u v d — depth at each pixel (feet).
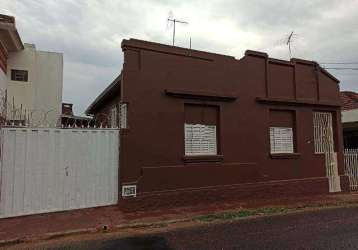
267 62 44.83
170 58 37.40
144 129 35.40
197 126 39.04
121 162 34.30
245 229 28.09
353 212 36.11
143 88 35.63
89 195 33.19
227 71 41.22
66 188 32.17
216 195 38.75
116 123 47.91
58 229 26.86
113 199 34.19
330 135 50.98
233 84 41.52
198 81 38.93
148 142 35.50
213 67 40.19
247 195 41.06
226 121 40.57
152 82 36.14
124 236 26.00
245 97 42.42
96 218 30.37
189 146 38.32
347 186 51.08
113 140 34.58
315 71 49.85
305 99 47.67
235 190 40.16
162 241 24.54
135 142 34.91
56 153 31.89
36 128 31.12
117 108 47.60
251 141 42.34
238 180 40.65
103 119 50.37
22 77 56.29
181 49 38.06
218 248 22.53
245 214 33.96
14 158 30.01
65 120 59.47
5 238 24.48
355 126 65.98
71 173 32.45
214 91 39.91
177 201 36.27
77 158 32.78
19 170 30.17
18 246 23.58
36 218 29.94
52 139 31.78
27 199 30.40
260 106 43.68
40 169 31.09
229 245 23.25
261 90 44.06
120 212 32.94
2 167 29.50
